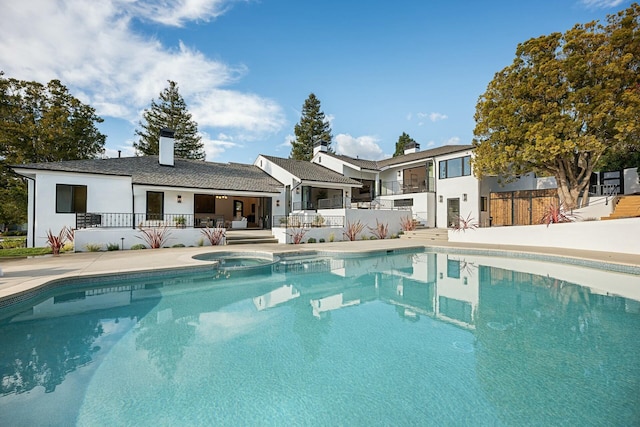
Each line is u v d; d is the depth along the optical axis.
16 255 11.39
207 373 3.83
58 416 2.99
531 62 14.53
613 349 4.42
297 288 8.23
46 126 25.39
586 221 13.42
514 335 4.97
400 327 5.39
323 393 3.40
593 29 13.09
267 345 4.66
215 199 25.42
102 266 8.81
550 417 2.94
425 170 24.47
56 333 5.06
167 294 7.45
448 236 18.11
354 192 29.28
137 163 19.44
